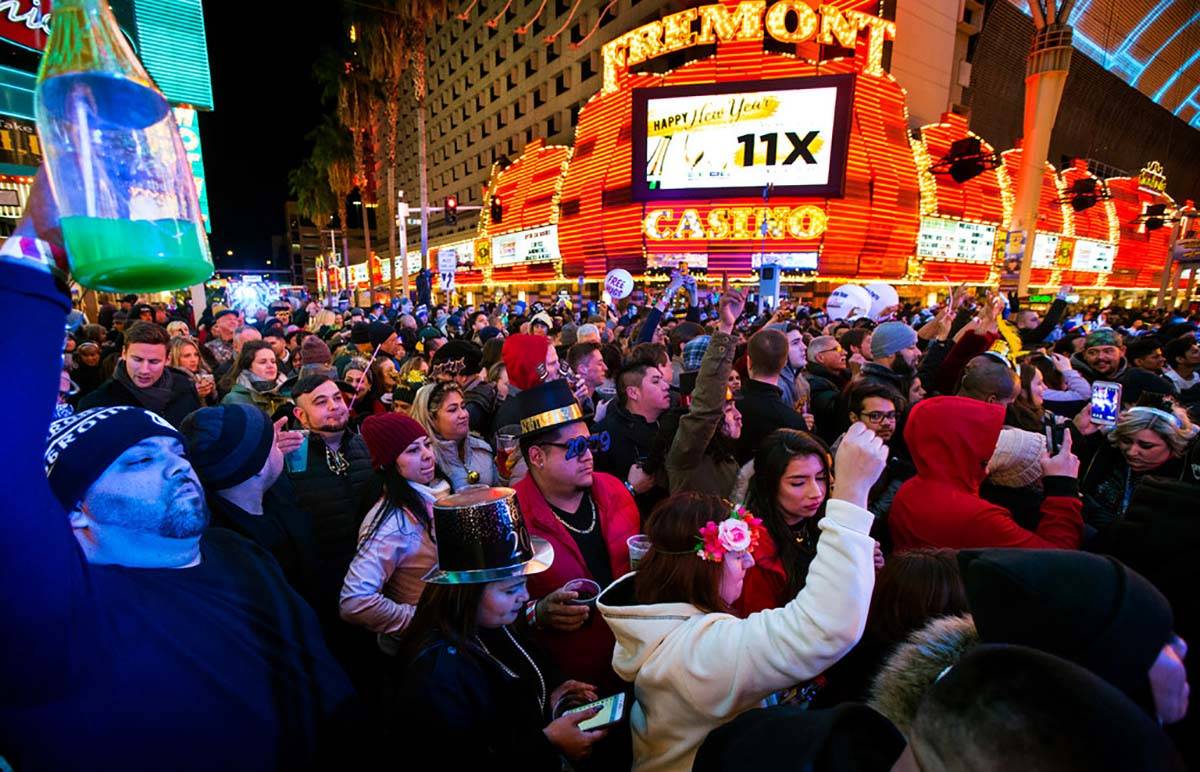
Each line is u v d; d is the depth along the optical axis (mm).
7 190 7770
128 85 687
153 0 9977
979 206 29094
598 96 29188
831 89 22453
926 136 26547
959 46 32062
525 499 2176
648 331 4598
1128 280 44188
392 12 22219
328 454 2855
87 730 874
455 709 1284
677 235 26000
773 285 11945
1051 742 567
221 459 1953
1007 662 673
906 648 1148
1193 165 59438
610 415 3395
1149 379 4129
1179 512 1465
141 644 974
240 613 1176
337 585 2559
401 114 71125
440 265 17391
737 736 981
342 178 37219
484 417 4281
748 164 24016
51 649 796
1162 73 46125
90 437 1082
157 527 1100
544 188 34938
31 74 7961
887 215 24938
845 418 4074
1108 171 47125
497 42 46719
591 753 1593
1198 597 1368
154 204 683
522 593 1486
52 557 782
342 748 1238
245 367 3773
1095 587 848
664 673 1312
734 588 1483
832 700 1600
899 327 4449
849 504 1305
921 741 696
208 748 1001
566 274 34125
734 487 2500
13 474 724
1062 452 2205
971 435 2090
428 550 2297
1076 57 38000
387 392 5020
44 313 721
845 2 27391
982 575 941
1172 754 555
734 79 24312
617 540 2271
